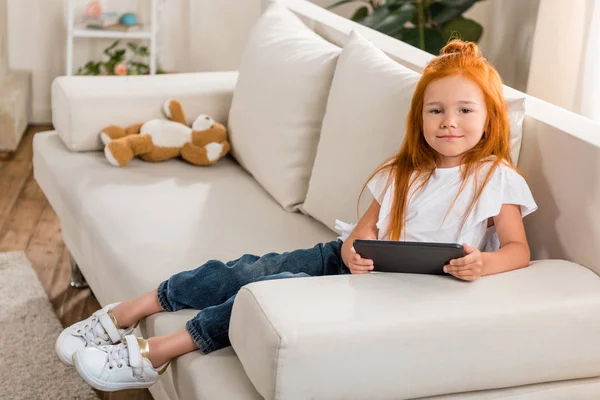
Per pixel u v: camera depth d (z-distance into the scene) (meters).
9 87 3.96
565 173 1.59
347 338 1.28
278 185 2.25
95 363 1.58
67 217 2.38
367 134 1.91
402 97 1.85
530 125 1.68
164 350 1.56
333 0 4.20
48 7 4.19
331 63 2.21
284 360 1.25
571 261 1.60
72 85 2.57
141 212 2.17
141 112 2.59
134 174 2.42
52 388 2.12
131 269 1.90
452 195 1.63
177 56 4.45
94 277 2.20
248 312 1.35
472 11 4.00
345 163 1.96
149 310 1.72
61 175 2.43
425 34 3.66
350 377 1.29
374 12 3.63
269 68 2.39
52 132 2.73
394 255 1.46
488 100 1.60
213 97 2.67
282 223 2.15
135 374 1.58
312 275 1.78
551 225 1.64
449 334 1.33
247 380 1.43
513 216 1.58
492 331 1.36
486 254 1.49
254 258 1.79
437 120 1.60
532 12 3.34
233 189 2.36
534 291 1.43
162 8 4.34
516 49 3.46
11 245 2.96
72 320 2.49
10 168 3.65
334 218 2.01
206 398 1.42
